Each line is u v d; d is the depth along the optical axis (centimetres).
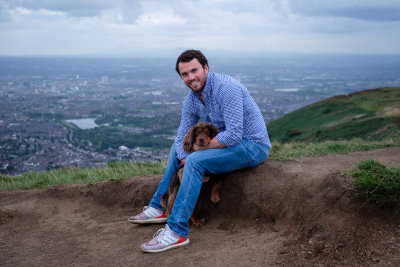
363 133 2550
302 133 3447
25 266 334
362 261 256
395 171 318
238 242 335
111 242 376
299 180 361
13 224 443
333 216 304
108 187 510
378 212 294
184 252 327
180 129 395
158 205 407
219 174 395
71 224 438
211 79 353
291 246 299
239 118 341
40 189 546
